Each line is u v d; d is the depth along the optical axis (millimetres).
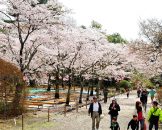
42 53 30281
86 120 24797
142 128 16719
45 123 22469
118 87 70688
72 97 47312
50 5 28297
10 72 22625
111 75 50562
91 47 36656
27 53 28266
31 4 27703
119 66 49812
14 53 27625
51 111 29594
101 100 46656
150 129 17406
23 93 23906
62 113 28688
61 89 68312
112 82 72000
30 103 32375
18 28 25984
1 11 26047
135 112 16844
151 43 36188
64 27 30141
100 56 39250
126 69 58312
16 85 23219
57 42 30984
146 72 42188
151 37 36031
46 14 26062
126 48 44344
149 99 52094
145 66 41469
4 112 22766
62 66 37062
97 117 19062
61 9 28391
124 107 37906
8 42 27609
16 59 26281
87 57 37344
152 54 36719
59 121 23828
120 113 30969
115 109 19688
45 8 27688
